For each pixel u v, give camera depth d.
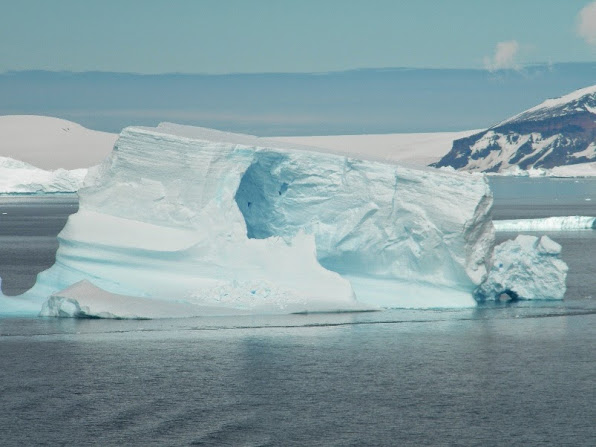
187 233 71.19
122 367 54.88
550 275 78.56
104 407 47.47
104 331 63.94
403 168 71.88
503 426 44.84
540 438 43.28
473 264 72.19
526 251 78.56
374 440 42.94
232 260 71.19
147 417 45.91
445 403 48.38
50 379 52.41
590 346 60.66
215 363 55.78
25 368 54.66
